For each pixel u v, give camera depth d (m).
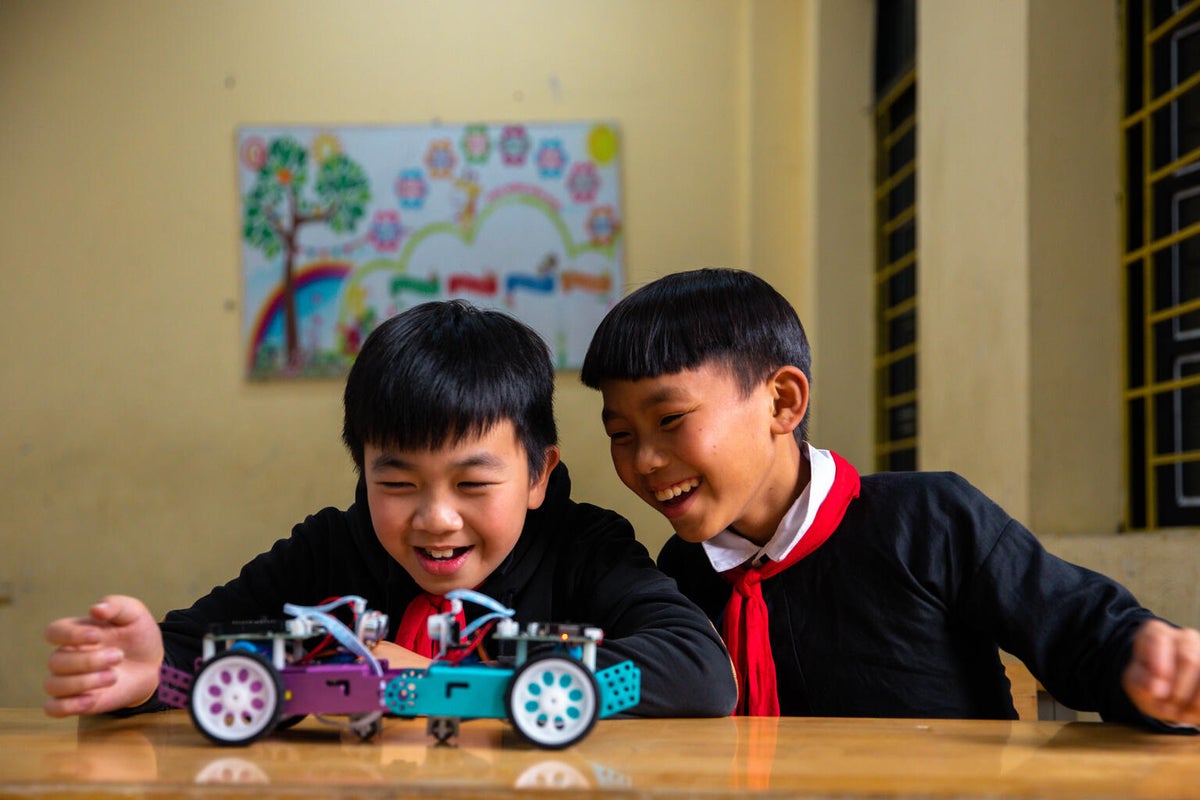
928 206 2.85
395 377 0.94
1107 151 2.24
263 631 0.73
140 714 0.88
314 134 4.11
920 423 2.91
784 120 4.02
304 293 4.09
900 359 3.58
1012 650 1.13
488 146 4.10
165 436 4.09
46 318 4.10
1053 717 1.92
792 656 1.21
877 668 1.18
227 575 4.04
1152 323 2.16
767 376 1.14
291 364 4.07
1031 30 2.25
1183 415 2.08
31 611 4.04
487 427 0.95
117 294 4.11
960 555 1.18
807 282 3.88
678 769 0.61
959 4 2.64
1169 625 0.85
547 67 4.13
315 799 0.54
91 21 4.14
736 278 1.18
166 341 4.10
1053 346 2.22
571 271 4.08
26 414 4.09
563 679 0.70
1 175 4.12
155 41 4.14
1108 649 0.98
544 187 4.09
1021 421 2.25
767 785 0.55
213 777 0.58
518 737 0.74
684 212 4.09
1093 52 2.25
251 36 4.15
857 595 1.19
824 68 3.83
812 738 0.75
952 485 1.23
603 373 1.10
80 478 4.07
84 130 4.13
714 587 1.29
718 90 4.11
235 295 4.12
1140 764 0.64
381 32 4.15
